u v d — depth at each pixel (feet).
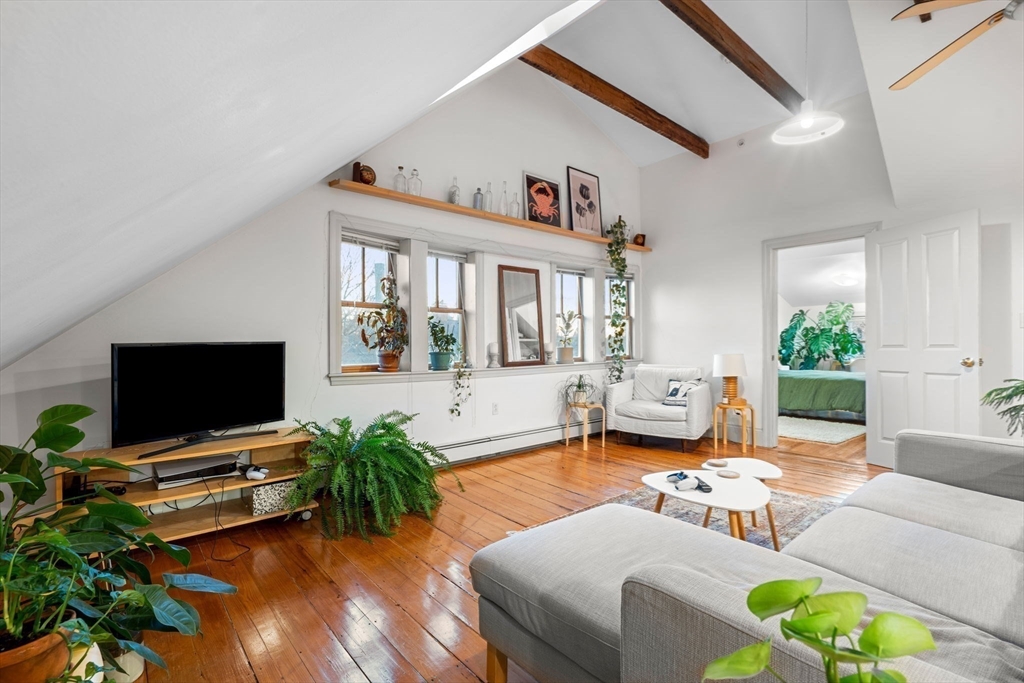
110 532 4.05
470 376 14.07
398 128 9.27
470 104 14.28
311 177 7.95
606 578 4.15
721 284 16.89
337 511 8.90
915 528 5.30
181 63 1.21
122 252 3.48
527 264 15.65
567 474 12.78
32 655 2.54
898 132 11.22
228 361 8.96
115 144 1.45
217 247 9.86
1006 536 5.08
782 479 12.05
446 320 14.23
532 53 12.59
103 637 3.08
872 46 9.82
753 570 4.14
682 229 18.04
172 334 9.32
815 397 20.92
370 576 7.39
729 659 1.26
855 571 4.60
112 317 8.71
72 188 1.55
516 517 9.77
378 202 12.23
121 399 7.54
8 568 2.79
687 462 13.96
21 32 0.76
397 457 9.94
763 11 11.88
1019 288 11.07
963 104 10.15
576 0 4.59
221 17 1.08
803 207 14.88
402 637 5.91
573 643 3.85
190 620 3.51
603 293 17.90
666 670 2.75
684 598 2.67
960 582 4.27
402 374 12.55
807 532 5.40
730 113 15.66
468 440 14.05
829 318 25.61
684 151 17.94
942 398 11.67
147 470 8.83
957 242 11.35
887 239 12.91
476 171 14.34
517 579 4.44
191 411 8.41
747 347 16.24
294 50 1.63
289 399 10.81
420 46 2.85
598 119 17.65
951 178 11.67
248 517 8.82
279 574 7.45
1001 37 8.89
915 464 7.12
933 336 11.87
